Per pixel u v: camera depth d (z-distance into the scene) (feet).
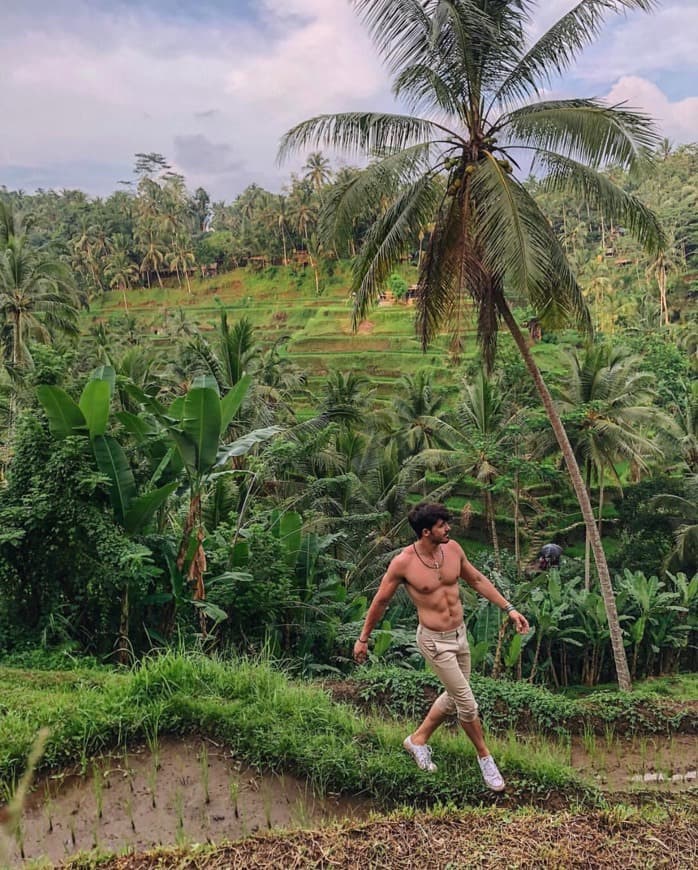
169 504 27.94
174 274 283.18
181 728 14.28
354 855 10.12
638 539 71.77
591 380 69.15
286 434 42.04
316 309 230.27
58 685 17.49
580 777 14.08
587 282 208.03
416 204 33.60
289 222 262.67
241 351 57.06
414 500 96.12
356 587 46.55
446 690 12.73
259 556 29.01
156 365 128.77
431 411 98.27
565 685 48.26
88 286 268.82
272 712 14.65
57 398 22.93
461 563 13.01
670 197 235.81
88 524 22.56
